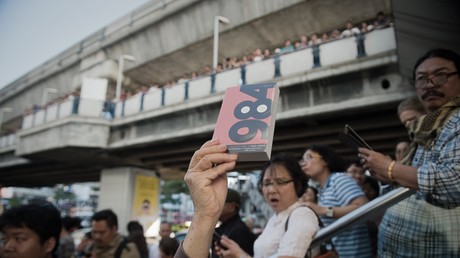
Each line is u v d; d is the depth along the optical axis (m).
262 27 13.13
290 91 8.90
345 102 7.93
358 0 11.31
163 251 4.27
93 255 3.71
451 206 1.34
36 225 1.97
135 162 15.50
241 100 1.11
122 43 16.83
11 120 25.98
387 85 7.46
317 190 3.53
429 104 1.66
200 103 10.66
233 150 1.01
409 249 1.63
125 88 18.64
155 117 12.09
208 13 13.59
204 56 15.43
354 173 3.66
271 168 2.04
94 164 16.17
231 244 2.08
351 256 2.46
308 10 12.05
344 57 8.09
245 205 14.89
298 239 1.65
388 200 1.66
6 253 1.94
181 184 35.59
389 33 7.46
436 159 1.45
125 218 15.05
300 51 8.88
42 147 14.01
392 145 10.53
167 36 15.08
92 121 13.23
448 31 4.45
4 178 24.39
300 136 10.07
